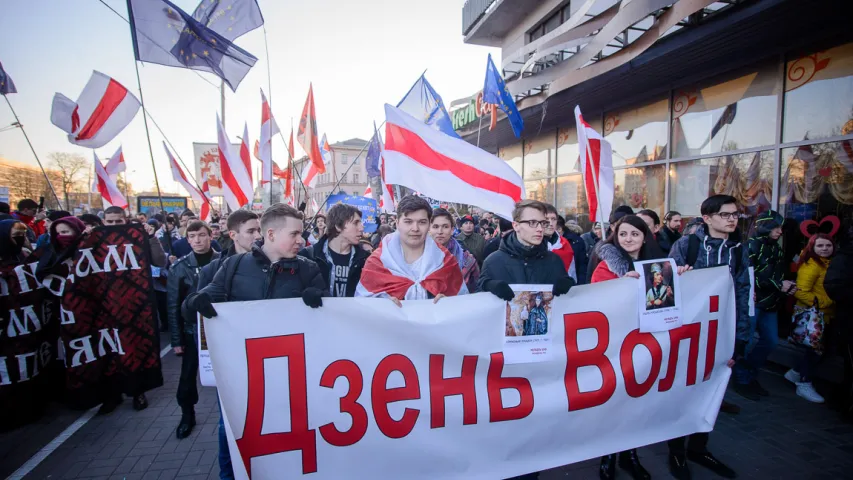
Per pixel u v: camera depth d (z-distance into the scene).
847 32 5.32
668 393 2.86
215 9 4.92
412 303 2.37
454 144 3.39
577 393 2.60
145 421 4.09
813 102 5.76
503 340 2.45
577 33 6.89
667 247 5.18
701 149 7.43
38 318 4.06
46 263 4.11
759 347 4.39
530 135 12.82
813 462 3.33
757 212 6.54
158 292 6.74
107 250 4.17
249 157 6.46
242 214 3.49
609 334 2.70
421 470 2.35
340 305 2.28
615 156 9.50
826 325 4.36
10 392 3.88
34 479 3.18
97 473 3.24
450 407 2.38
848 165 5.39
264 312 2.19
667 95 8.09
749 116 6.61
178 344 3.72
